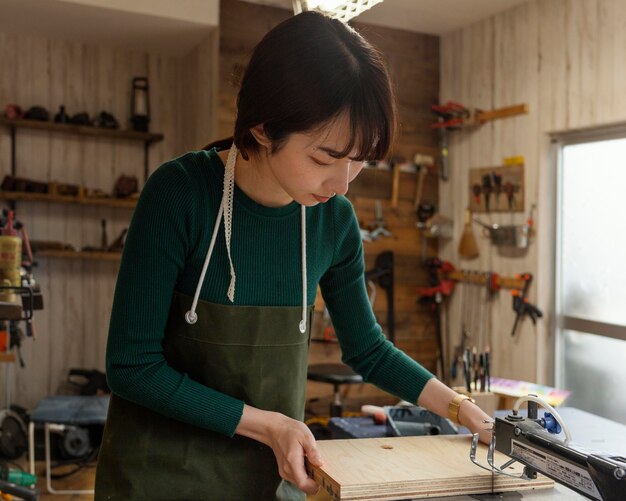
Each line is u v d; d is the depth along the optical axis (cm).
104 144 501
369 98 97
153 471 122
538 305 429
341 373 412
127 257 116
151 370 113
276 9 462
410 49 508
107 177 502
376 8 458
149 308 114
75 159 493
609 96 378
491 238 457
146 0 423
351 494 106
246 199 121
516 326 445
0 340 276
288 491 132
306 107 94
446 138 508
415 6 452
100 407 378
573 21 401
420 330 514
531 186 434
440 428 189
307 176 102
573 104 402
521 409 236
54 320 492
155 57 515
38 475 393
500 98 459
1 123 462
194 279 121
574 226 418
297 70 95
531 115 433
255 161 114
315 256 131
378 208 498
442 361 509
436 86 518
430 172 516
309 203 108
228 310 122
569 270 421
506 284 449
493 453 118
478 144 480
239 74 113
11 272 226
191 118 502
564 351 426
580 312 415
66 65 489
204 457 123
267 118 98
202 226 119
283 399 129
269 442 114
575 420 208
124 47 500
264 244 124
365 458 120
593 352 405
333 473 111
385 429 214
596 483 92
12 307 194
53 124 466
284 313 126
